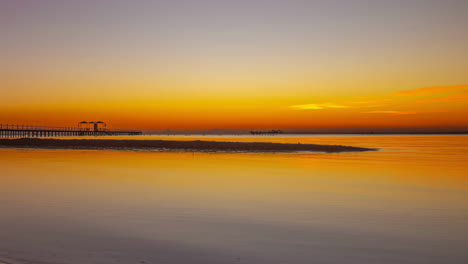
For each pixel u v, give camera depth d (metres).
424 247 7.41
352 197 12.77
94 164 24.78
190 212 10.37
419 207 11.16
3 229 8.50
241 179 17.25
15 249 7.10
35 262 6.39
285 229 8.66
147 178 17.55
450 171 21.23
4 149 44.47
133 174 19.12
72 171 20.50
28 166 23.28
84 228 8.64
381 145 62.50
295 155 34.97
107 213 10.20
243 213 10.27
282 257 6.80
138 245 7.41
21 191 13.76
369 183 16.20
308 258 6.76
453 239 7.94
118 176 18.28
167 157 31.83
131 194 13.19
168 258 6.68
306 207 11.09
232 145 45.44
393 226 8.98
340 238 7.98
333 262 6.57
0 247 7.21
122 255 6.81
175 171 20.66
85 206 11.10
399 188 14.77
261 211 10.54
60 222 9.18
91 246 7.32
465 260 6.70
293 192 13.72
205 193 13.44
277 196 12.91
